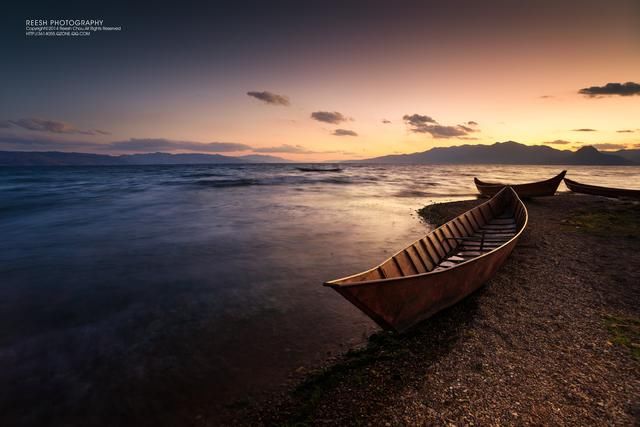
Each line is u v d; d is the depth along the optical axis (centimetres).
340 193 4012
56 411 535
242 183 5747
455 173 10694
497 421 441
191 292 998
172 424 496
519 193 2827
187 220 2180
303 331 748
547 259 1116
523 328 674
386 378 542
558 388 497
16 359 678
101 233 1809
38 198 3419
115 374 621
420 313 663
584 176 8456
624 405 458
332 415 471
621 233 1456
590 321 691
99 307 910
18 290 1034
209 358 659
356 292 541
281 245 1521
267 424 476
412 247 858
